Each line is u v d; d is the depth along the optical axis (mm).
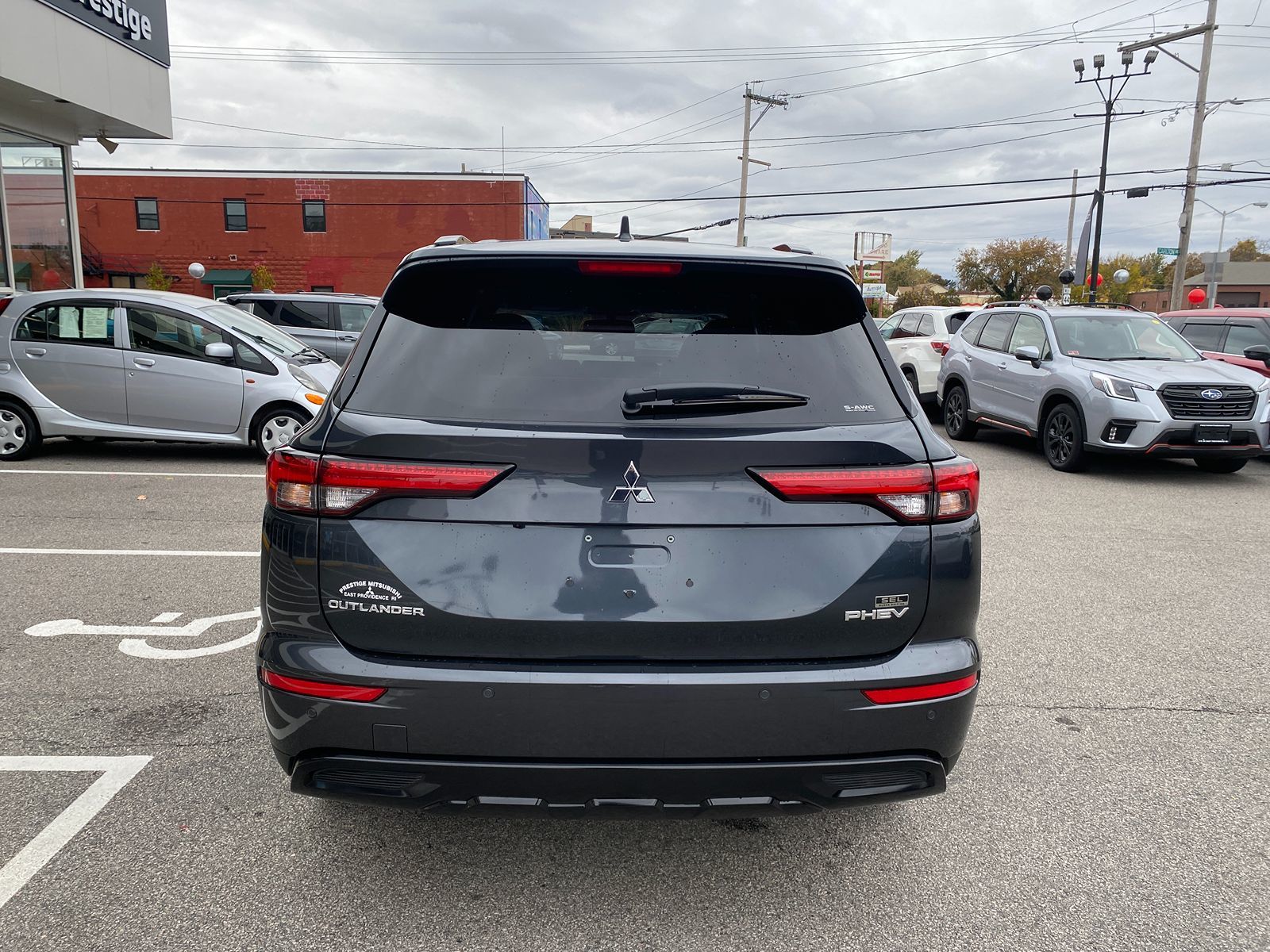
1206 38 25734
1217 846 2793
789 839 2812
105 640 4285
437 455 2066
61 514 6699
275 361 8859
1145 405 8805
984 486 8906
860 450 2131
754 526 2094
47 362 8586
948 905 2488
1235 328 11094
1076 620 4957
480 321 2355
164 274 36875
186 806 2885
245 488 7773
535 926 2365
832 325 2434
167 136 15023
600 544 2072
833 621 2121
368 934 2314
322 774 2188
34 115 13125
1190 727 3650
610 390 2195
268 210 38562
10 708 3551
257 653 2266
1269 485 9125
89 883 2480
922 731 2191
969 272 75875
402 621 2086
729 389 2154
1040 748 3443
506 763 2100
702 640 2090
